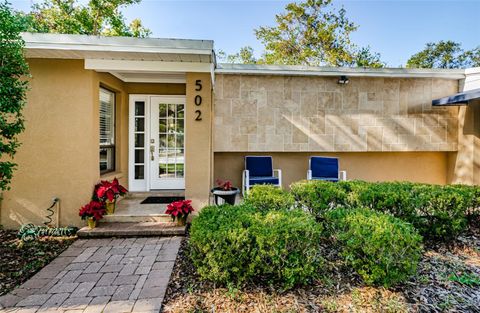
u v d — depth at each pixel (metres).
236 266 2.39
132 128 5.74
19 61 3.16
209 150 4.43
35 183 4.13
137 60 4.18
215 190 4.54
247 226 2.62
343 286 2.50
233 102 6.09
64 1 12.08
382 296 2.35
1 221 4.11
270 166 6.29
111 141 5.39
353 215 2.85
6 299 2.35
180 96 5.84
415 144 6.39
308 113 6.20
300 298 2.31
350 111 6.26
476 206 3.80
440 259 3.12
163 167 5.90
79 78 4.14
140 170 5.88
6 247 3.51
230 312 2.14
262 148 6.16
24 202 4.12
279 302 2.26
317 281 2.56
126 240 3.78
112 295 2.40
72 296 2.38
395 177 6.81
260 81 6.11
